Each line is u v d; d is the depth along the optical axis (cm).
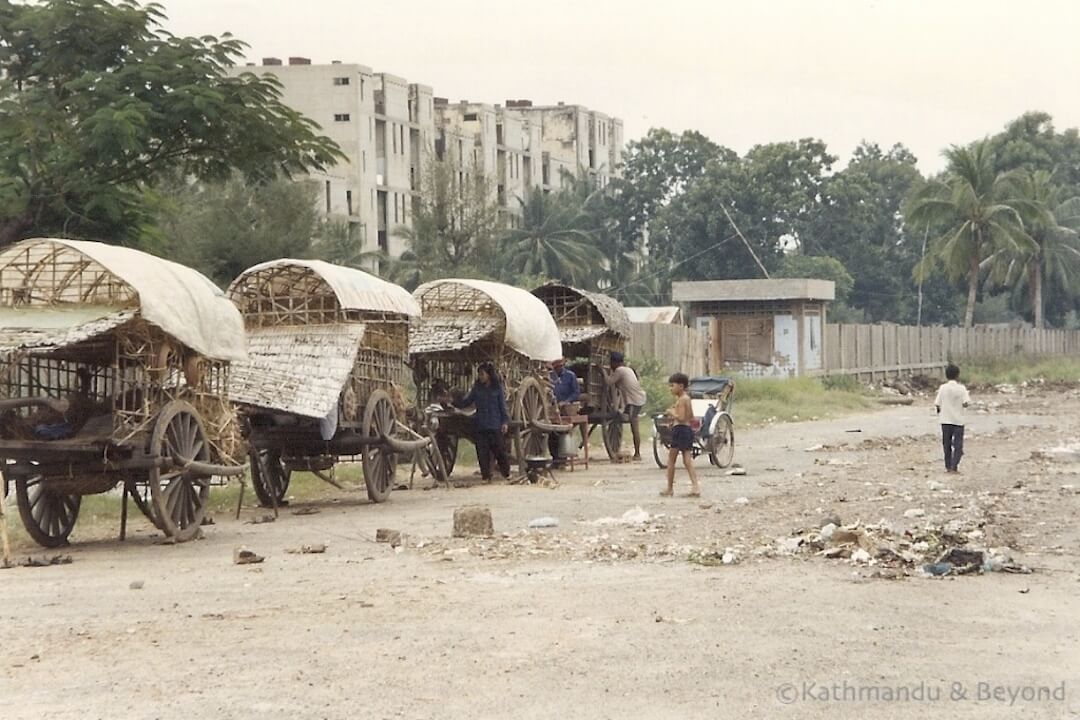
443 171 6075
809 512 1644
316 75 7556
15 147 2448
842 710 737
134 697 778
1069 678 805
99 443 1438
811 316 5556
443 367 2445
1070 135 9656
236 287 1978
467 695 772
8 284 1513
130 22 2605
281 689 790
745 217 8112
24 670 850
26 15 2566
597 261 7856
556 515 1691
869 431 3406
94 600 1105
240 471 1627
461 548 1377
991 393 5716
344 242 5478
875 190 9162
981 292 8738
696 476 2086
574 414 2508
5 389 1478
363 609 1034
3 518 1336
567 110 10606
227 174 2780
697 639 913
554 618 988
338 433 1908
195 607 1062
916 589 1104
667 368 4250
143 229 2731
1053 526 1514
